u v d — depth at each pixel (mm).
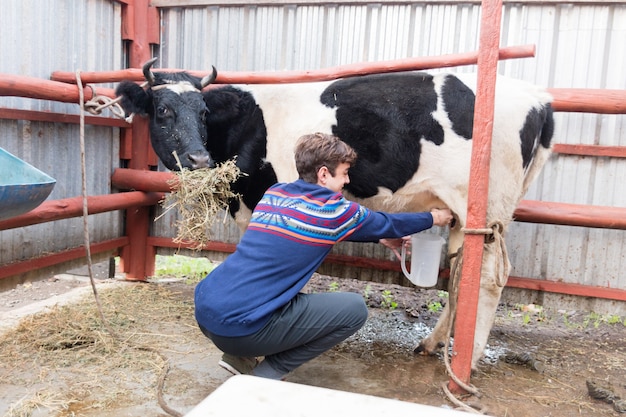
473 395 2619
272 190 2271
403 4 4023
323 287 4738
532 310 4383
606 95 3301
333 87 3193
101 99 3438
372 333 3662
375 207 3219
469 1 3863
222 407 750
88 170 4129
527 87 2982
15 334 3240
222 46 4445
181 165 3182
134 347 3135
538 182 3918
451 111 2861
